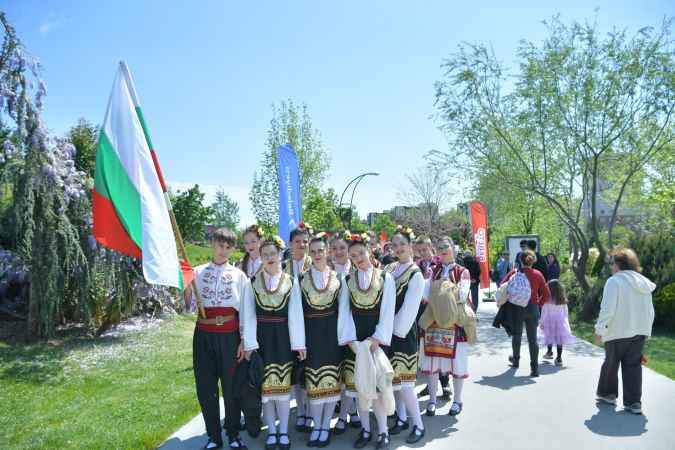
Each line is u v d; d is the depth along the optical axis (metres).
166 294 10.71
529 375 6.82
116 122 4.25
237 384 4.33
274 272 4.57
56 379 6.83
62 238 8.38
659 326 10.64
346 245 5.07
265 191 26.05
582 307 12.11
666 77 11.23
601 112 11.79
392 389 4.40
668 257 11.10
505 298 6.99
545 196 12.93
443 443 4.53
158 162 4.36
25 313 9.45
